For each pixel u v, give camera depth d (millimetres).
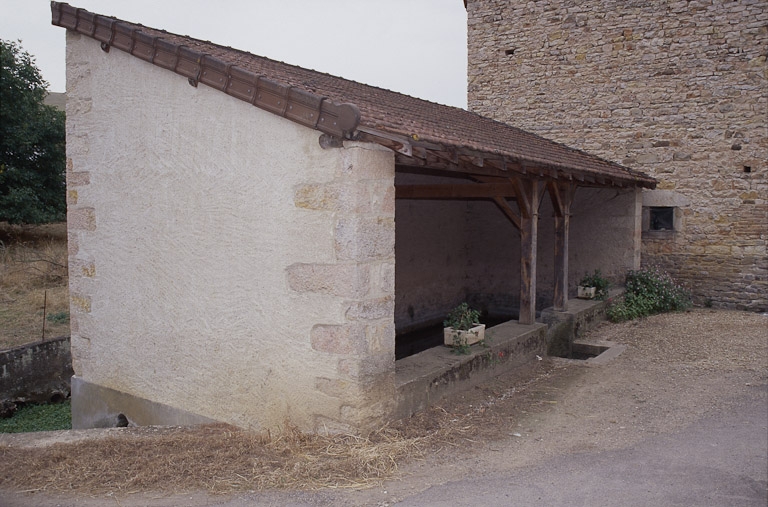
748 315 9656
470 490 3670
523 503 3494
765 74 10078
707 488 3686
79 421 6105
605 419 5039
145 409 5520
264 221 4574
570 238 11156
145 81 5223
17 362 7469
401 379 4832
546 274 11445
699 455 4219
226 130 4727
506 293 12016
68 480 3816
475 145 4930
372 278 4281
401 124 4621
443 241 11609
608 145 11406
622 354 7336
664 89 10875
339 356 4254
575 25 11602
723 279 10586
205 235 4949
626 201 10578
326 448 4156
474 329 6004
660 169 10977
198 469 3914
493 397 5598
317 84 5855
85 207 5828
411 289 10820
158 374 5398
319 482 3748
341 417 4285
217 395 4984
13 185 17438
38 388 7762
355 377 4195
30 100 18219
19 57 18203
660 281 10258
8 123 17688
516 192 6879
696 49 10578
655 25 10891
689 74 10656
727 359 6887
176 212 5121
